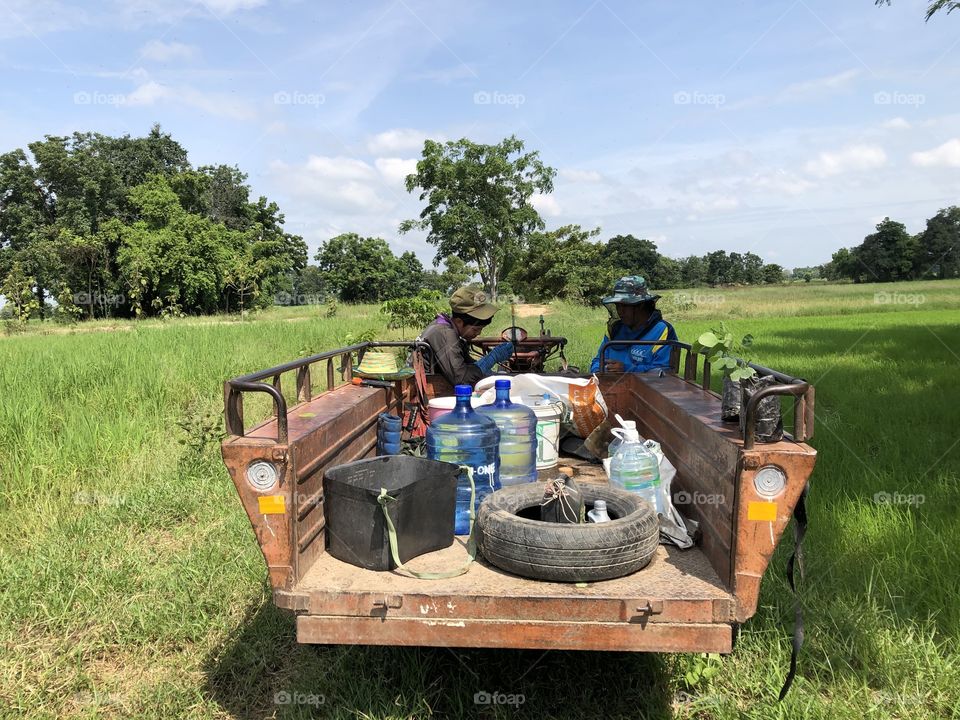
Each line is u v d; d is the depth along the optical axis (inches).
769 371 119.0
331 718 130.6
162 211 1945.1
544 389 173.6
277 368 129.2
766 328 948.6
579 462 170.9
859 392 398.6
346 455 139.8
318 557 118.6
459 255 1825.8
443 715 130.6
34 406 317.1
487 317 208.2
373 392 165.6
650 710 130.3
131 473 278.5
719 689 138.9
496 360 215.6
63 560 199.6
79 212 2175.2
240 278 1849.2
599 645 101.5
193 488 258.5
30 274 1898.4
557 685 136.9
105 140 2459.4
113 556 206.8
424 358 211.3
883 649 144.5
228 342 682.2
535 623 102.0
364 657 144.7
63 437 300.7
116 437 306.7
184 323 1256.8
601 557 105.4
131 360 478.9
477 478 135.3
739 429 115.4
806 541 192.2
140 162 2522.1
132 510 239.3
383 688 135.1
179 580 185.6
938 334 808.9
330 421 127.0
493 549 111.3
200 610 170.4
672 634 101.2
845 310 1409.9
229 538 212.8
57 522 232.8
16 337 999.6
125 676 149.9
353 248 2955.2
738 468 101.0
